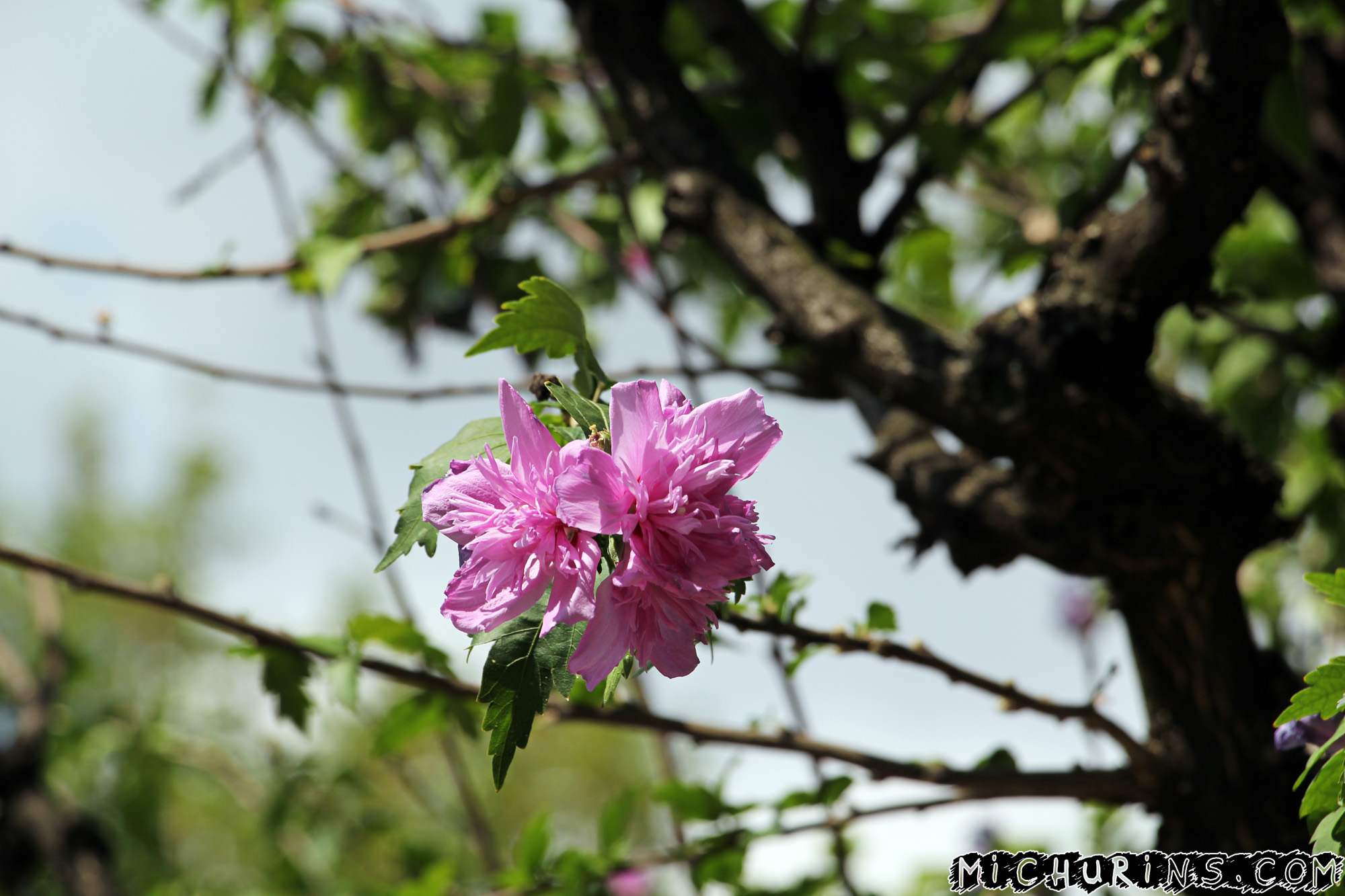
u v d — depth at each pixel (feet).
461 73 7.18
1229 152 4.00
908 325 4.29
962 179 7.35
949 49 6.35
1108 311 4.12
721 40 5.34
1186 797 4.26
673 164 4.80
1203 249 4.09
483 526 3.49
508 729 3.51
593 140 7.37
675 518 3.48
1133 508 4.19
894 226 5.34
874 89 6.52
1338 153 5.70
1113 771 4.29
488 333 3.69
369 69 6.62
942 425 4.25
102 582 4.20
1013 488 4.32
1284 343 6.13
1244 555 4.24
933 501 4.39
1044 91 5.85
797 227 5.03
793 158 6.30
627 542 3.49
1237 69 3.95
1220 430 4.23
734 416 3.53
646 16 5.05
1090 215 4.64
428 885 4.93
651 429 3.50
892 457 4.60
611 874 4.52
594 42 5.10
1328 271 5.69
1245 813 4.21
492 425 3.60
